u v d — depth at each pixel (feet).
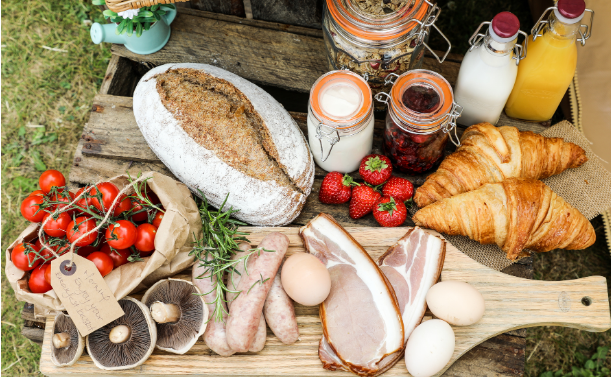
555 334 6.71
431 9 4.35
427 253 4.45
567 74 4.52
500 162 4.58
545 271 6.89
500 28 3.97
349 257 4.38
